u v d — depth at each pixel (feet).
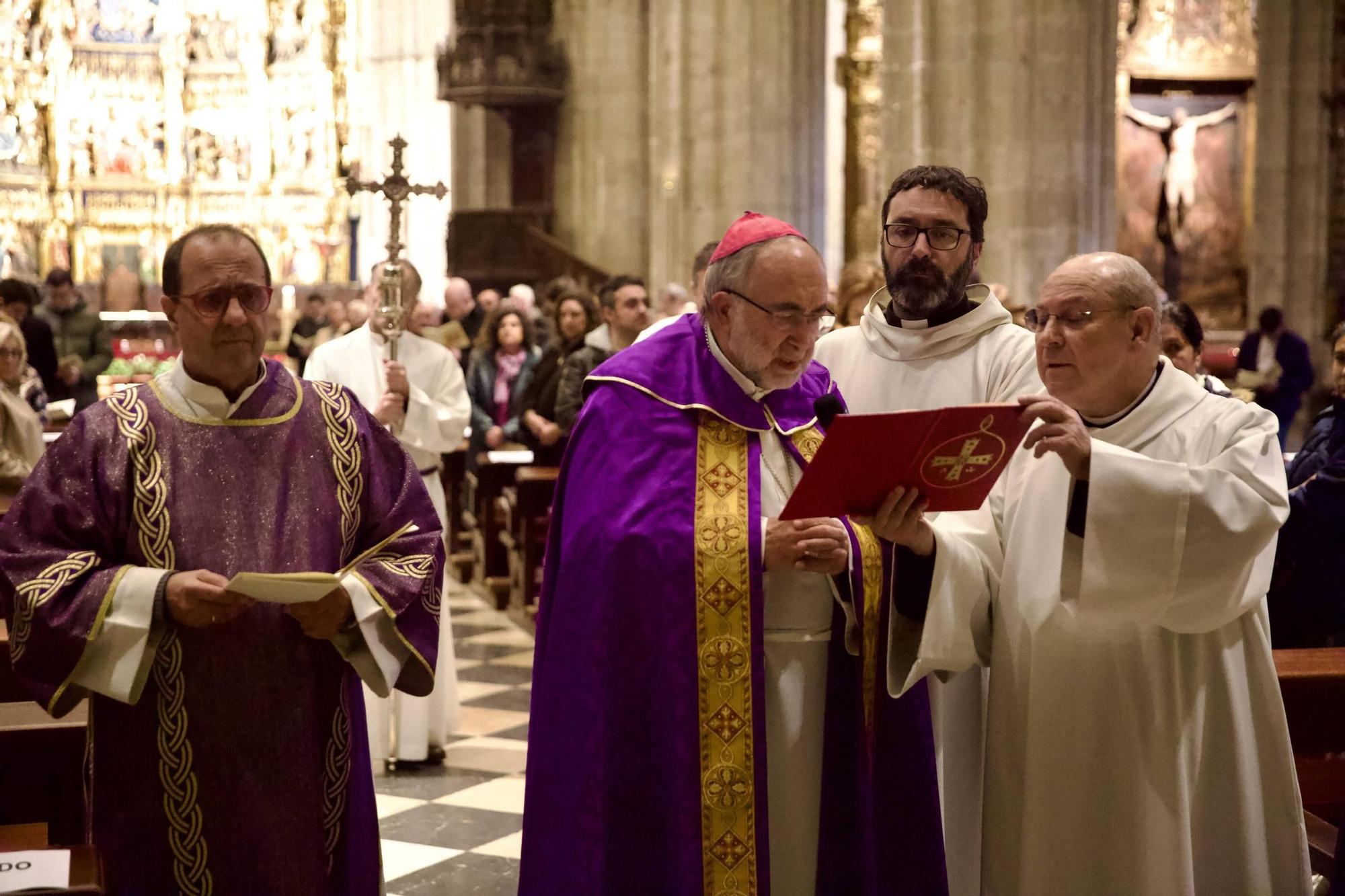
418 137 76.79
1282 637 14.80
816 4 45.75
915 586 9.98
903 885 10.05
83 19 70.79
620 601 9.62
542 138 55.72
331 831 9.21
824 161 46.34
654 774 9.56
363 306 45.98
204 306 8.84
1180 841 9.86
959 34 35.40
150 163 71.77
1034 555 10.11
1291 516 14.29
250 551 8.87
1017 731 10.20
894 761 10.11
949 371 11.50
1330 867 11.45
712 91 45.14
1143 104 59.57
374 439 9.62
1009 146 35.35
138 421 9.00
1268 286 58.39
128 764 8.84
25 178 69.51
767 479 10.04
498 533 32.14
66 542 8.77
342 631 9.02
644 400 10.03
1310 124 57.67
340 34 72.84
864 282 16.69
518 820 17.11
